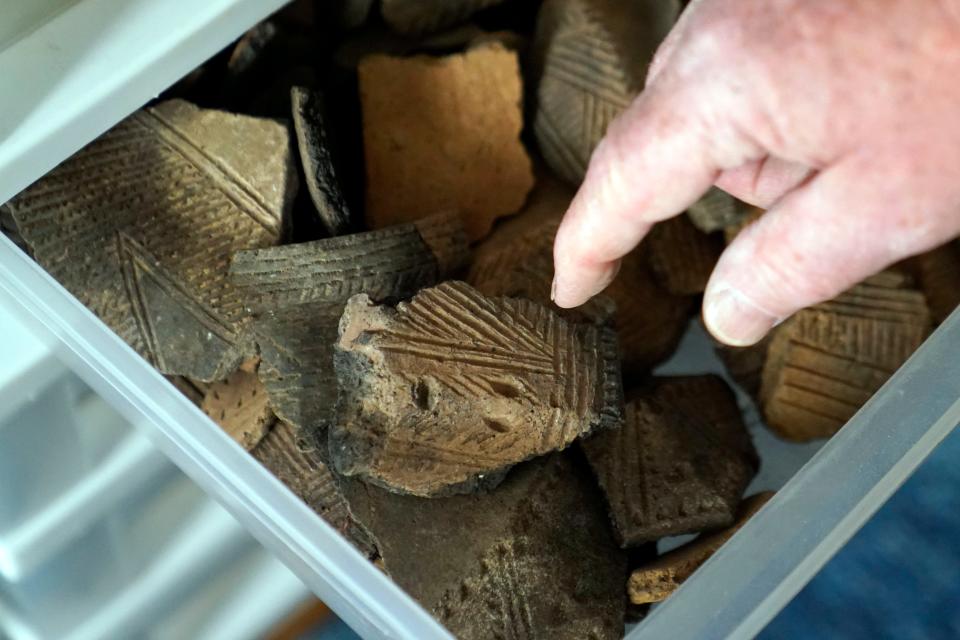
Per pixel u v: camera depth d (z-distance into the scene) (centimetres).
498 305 40
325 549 36
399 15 49
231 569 44
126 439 44
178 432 38
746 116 30
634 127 32
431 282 44
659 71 32
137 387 38
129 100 40
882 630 50
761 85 30
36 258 42
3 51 40
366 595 36
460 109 47
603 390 40
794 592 37
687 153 31
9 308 41
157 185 44
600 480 43
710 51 31
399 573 40
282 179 43
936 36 29
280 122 43
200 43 41
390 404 38
